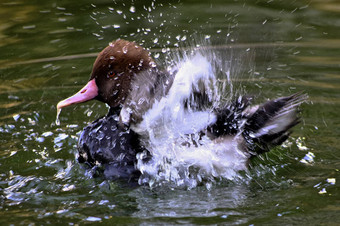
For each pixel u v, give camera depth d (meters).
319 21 13.81
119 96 8.98
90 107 10.70
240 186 7.54
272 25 13.30
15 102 10.70
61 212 6.81
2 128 9.63
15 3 15.59
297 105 8.11
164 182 7.76
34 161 8.48
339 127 9.32
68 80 11.56
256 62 11.27
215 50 9.62
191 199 7.18
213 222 6.44
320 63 11.72
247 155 7.98
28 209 6.93
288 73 11.26
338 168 7.93
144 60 8.86
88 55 12.58
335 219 6.39
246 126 7.97
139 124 7.99
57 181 7.83
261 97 10.16
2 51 12.88
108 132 8.49
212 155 7.80
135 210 6.85
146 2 15.38
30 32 13.82
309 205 6.81
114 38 13.02
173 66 8.62
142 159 8.11
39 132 9.54
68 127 9.77
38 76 11.78
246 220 6.46
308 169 7.94
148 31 13.13
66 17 14.59
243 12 14.34
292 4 15.00
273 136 8.05
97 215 6.72
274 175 7.79
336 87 10.77
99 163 8.37
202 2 15.36
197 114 7.87
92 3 15.44
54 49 12.93
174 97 7.84
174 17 14.05
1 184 7.69
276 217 6.51
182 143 7.86
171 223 6.45
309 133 9.16
